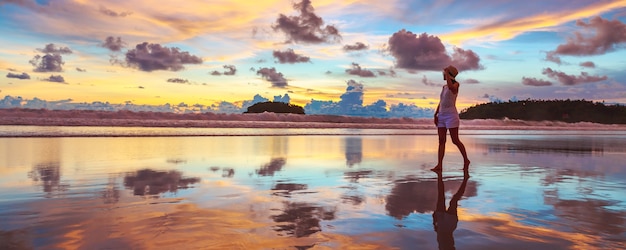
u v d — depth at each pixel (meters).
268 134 13.86
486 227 2.46
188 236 2.18
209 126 17.61
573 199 3.41
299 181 4.23
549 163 6.36
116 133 11.70
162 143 9.05
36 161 5.52
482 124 28.89
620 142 12.74
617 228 2.47
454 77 5.70
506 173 5.13
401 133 17.09
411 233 2.30
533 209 3.00
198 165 5.41
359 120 25.03
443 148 5.58
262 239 2.15
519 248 2.06
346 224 2.49
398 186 4.02
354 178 4.50
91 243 2.05
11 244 2.02
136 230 2.29
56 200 3.10
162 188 3.68
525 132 20.84
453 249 2.03
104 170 4.80
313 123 21.55
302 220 2.57
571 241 2.19
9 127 12.70
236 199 3.23
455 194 3.60
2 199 3.11
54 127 13.41
